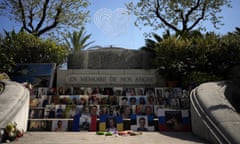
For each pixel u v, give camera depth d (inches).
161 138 215.0
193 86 349.7
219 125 191.3
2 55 416.5
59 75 442.9
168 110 277.9
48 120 269.3
